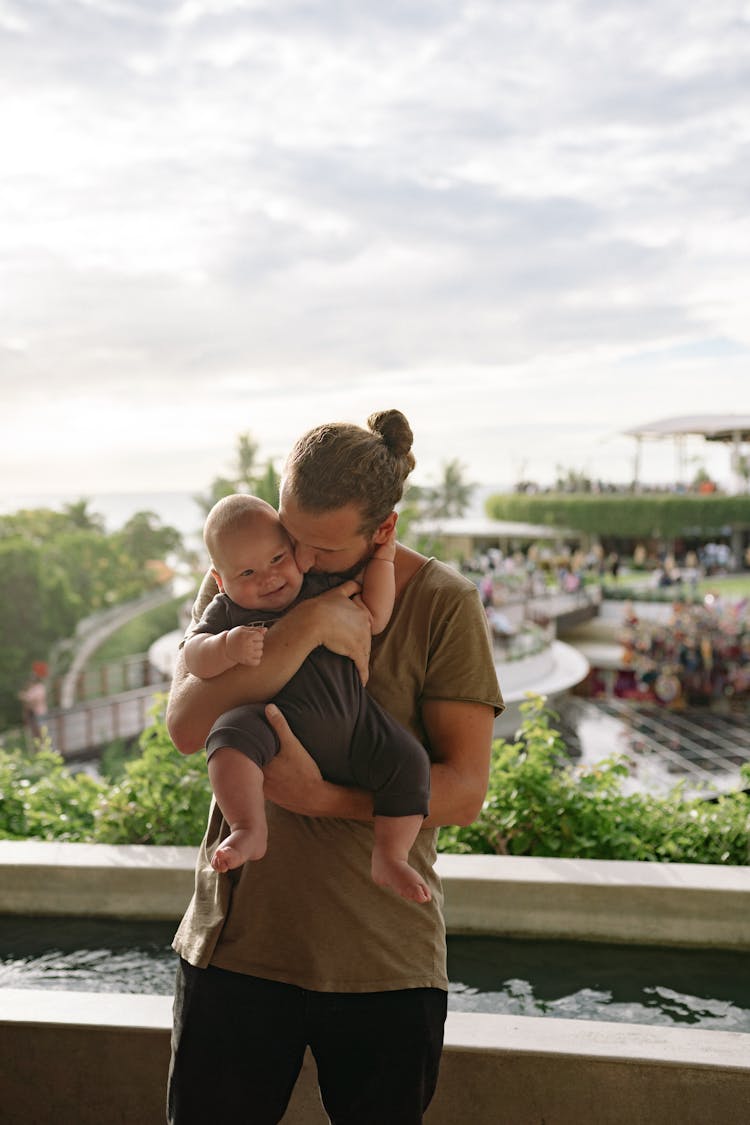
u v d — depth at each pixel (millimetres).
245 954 1575
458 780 1606
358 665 1559
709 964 3287
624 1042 2197
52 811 4730
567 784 4297
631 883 3395
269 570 1550
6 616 32781
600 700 22766
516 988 3150
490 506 60281
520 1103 2182
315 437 1518
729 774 14508
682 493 56250
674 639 21797
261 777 1471
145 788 4383
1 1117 2328
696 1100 2105
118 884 3602
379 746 1521
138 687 32438
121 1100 2291
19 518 59344
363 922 1560
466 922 3475
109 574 56062
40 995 2439
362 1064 1543
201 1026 1577
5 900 3646
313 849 1585
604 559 46312
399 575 1666
